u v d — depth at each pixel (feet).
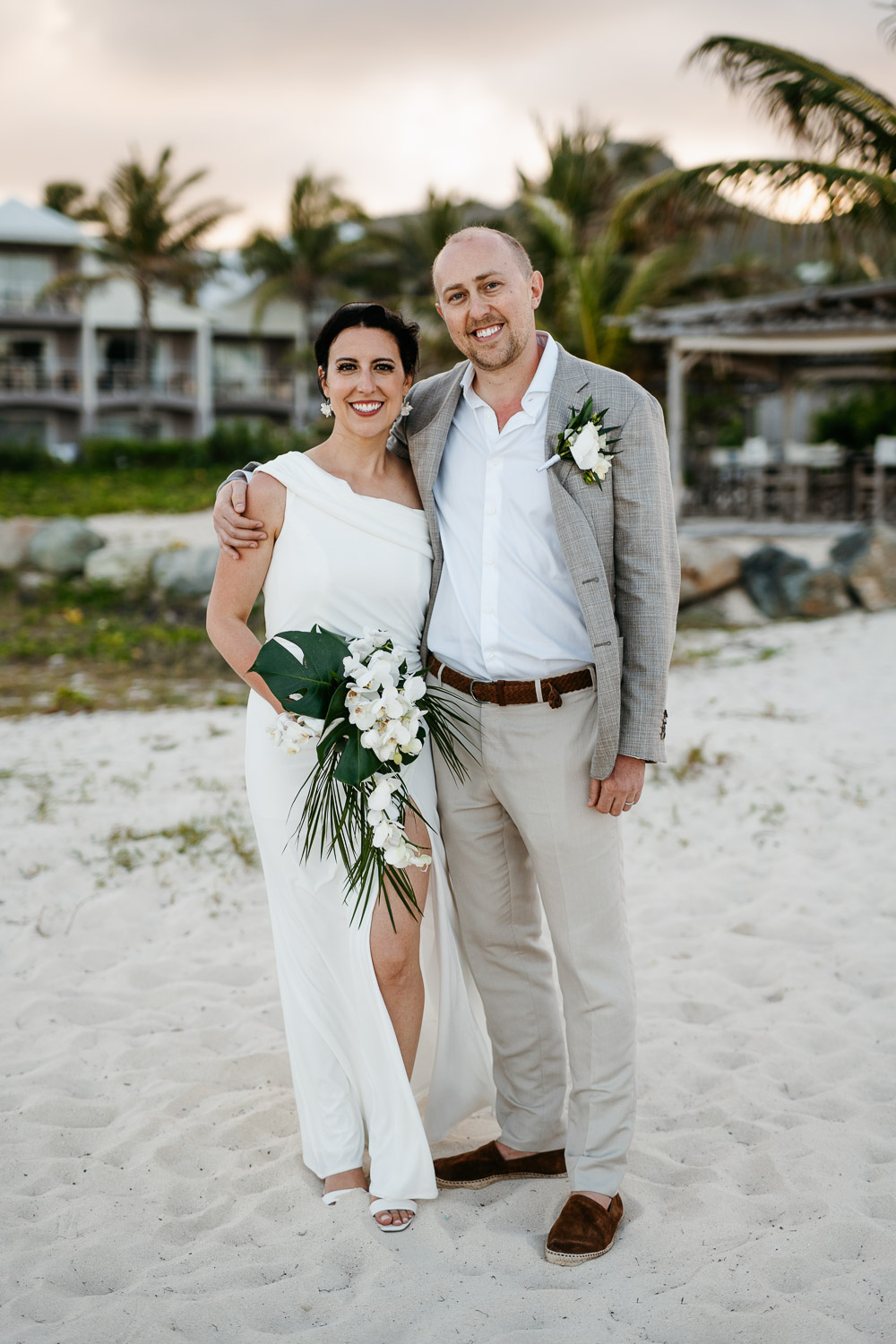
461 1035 9.29
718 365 61.52
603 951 8.43
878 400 73.46
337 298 127.34
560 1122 9.20
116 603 41.75
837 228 39.06
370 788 8.45
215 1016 12.10
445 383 9.04
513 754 8.32
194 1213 8.70
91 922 14.64
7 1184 9.09
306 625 8.86
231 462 101.14
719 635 36.32
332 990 9.02
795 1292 7.57
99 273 125.18
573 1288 7.66
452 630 8.67
